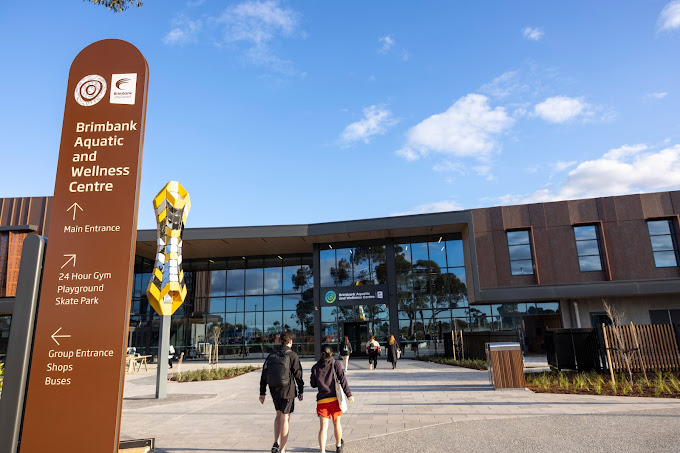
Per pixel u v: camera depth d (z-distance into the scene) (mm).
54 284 5020
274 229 28406
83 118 5477
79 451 4633
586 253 26344
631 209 26250
